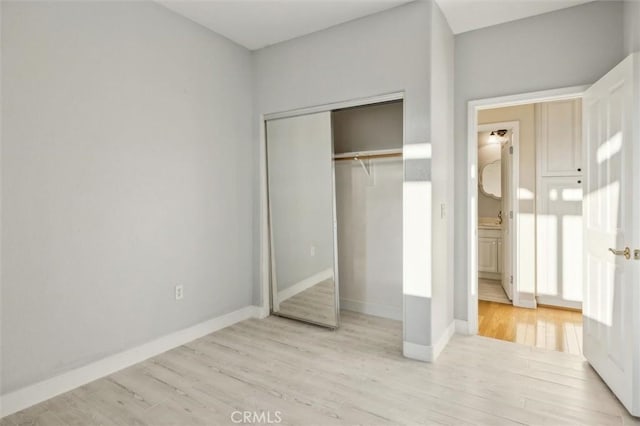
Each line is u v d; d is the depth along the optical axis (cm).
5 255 187
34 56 196
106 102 230
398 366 243
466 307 305
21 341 193
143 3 250
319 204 317
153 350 260
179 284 280
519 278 385
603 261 219
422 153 250
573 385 217
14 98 189
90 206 223
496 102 288
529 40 275
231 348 274
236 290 334
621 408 193
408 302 257
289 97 324
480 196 533
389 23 265
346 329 315
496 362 249
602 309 221
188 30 284
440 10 265
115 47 234
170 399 203
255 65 347
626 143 192
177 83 276
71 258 214
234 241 332
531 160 381
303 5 262
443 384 219
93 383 221
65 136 210
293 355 261
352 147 362
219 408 194
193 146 290
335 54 295
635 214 185
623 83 195
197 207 295
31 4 194
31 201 196
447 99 290
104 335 231
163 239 268
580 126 360
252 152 352
